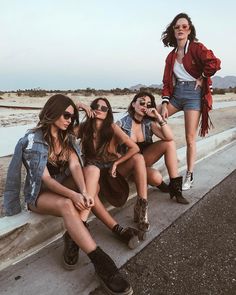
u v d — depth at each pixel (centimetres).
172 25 414
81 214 260
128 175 339
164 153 369
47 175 271
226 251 286
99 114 320
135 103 365
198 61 397
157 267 261
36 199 273
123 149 344
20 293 228
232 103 1948
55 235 297
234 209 373
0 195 362
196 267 262
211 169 521
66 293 230
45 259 266
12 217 282
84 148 335
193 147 424
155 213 354
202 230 322
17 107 1772
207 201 393
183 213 357
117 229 289
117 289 225
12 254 263
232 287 240
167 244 295
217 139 663
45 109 272
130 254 276
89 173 282
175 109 433
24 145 270
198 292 234
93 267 257
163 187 402
